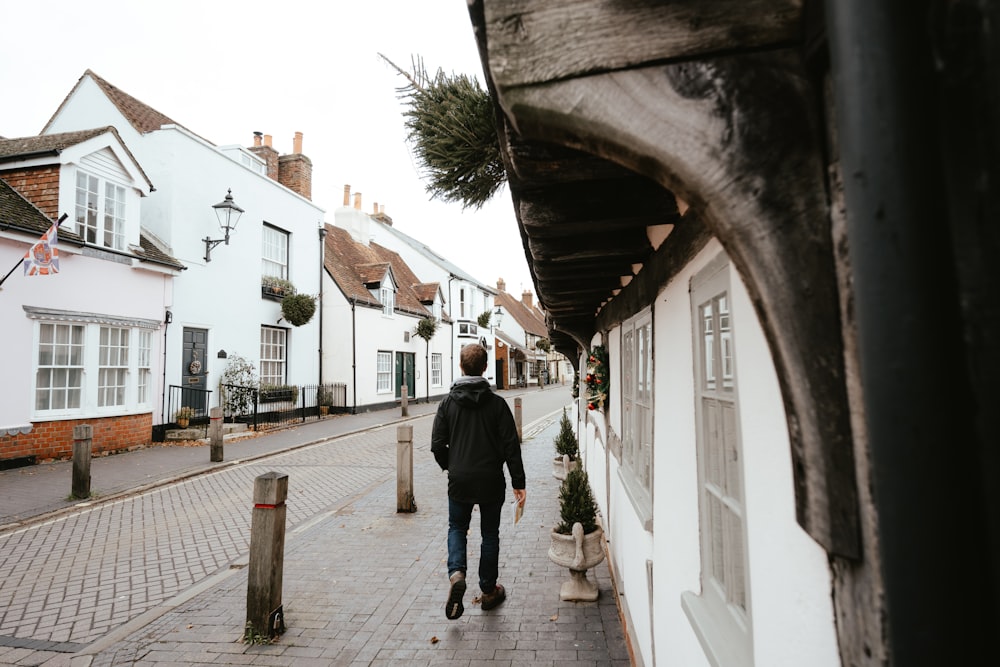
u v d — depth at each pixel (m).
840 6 0.58
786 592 0.99
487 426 3.83
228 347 13.92
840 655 0.74
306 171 18.45
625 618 3.38
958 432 0.52
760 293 0.75
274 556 3.60
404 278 26.52
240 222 14.46
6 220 8.62
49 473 8.38
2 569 4.87
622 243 2.19
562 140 0.93
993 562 0.50
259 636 3.52
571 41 0.83
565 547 4.01
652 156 0.80
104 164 10.55
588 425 7.56
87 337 9.98
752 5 0.75
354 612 3.90
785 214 0.72
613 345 4.28
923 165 0.53
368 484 8.26
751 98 0.75
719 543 1.58
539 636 3.45
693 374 1.72
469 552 5.05
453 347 27.48
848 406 0.67
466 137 2.19
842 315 0.68
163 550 5.38
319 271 18.25
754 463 1.17
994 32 0.47
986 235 0.49
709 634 1.44
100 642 3.55
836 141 0.68
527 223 1.63
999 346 0.49
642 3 0.81
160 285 11.76
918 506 0.52
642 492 2.86
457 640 3.43
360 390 18.64
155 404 11.64
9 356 8.73
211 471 9.04
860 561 0.67
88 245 9.97
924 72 0.53
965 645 0.50
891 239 0.54
